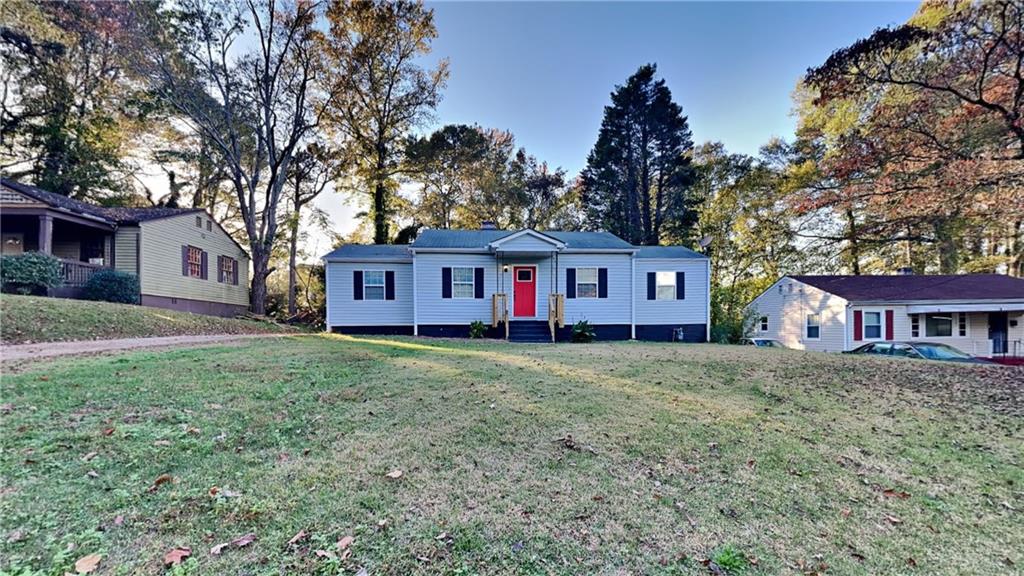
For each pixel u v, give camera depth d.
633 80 28.03
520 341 14.42
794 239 26.05
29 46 18.55
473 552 2.31
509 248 15.16
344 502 2.73
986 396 5.82
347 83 20.45
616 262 16.28
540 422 4.34
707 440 4.01
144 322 12.05
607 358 8.48
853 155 11.59
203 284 19.31
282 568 2.11
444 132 26.89
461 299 15.59
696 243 28.23
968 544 2.59
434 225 27.73
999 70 9.75
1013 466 3.71
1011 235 18.84
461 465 3.33
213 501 2.68
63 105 19.95
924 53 10.18
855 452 3.90
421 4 21.38
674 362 8.00
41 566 2.06
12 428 3.63
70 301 12.02
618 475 3.27
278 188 20.28
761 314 20.89
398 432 3.97
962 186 9.71
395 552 2.28
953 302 16.06
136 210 17.80
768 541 2.53
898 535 2.66
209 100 18.91
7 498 2.61
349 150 22.11
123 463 3.14
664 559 2.32
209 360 7.15
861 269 25.91
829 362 8.16
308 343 10.62
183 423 3.97
